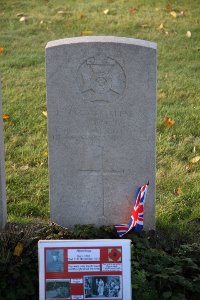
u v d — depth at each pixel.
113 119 2.63
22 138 3.46
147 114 2.62
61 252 2.29
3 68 4.22
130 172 2.69
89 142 2.66
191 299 2.39
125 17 4.89
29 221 2.83
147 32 4.66
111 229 2.67
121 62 2.57
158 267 2.44
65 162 2.70
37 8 5.11
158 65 4.27
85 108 2.62
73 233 2.65
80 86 2.60
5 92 3.93
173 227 2.80
